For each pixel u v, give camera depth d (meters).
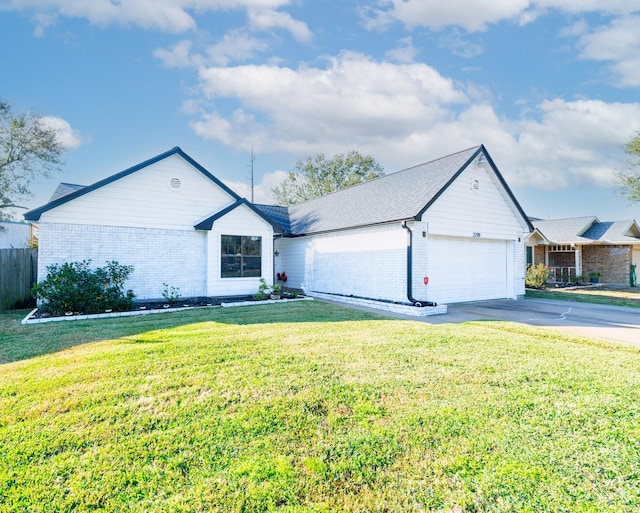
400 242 11.61
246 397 4.00
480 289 13.84
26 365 5.13
